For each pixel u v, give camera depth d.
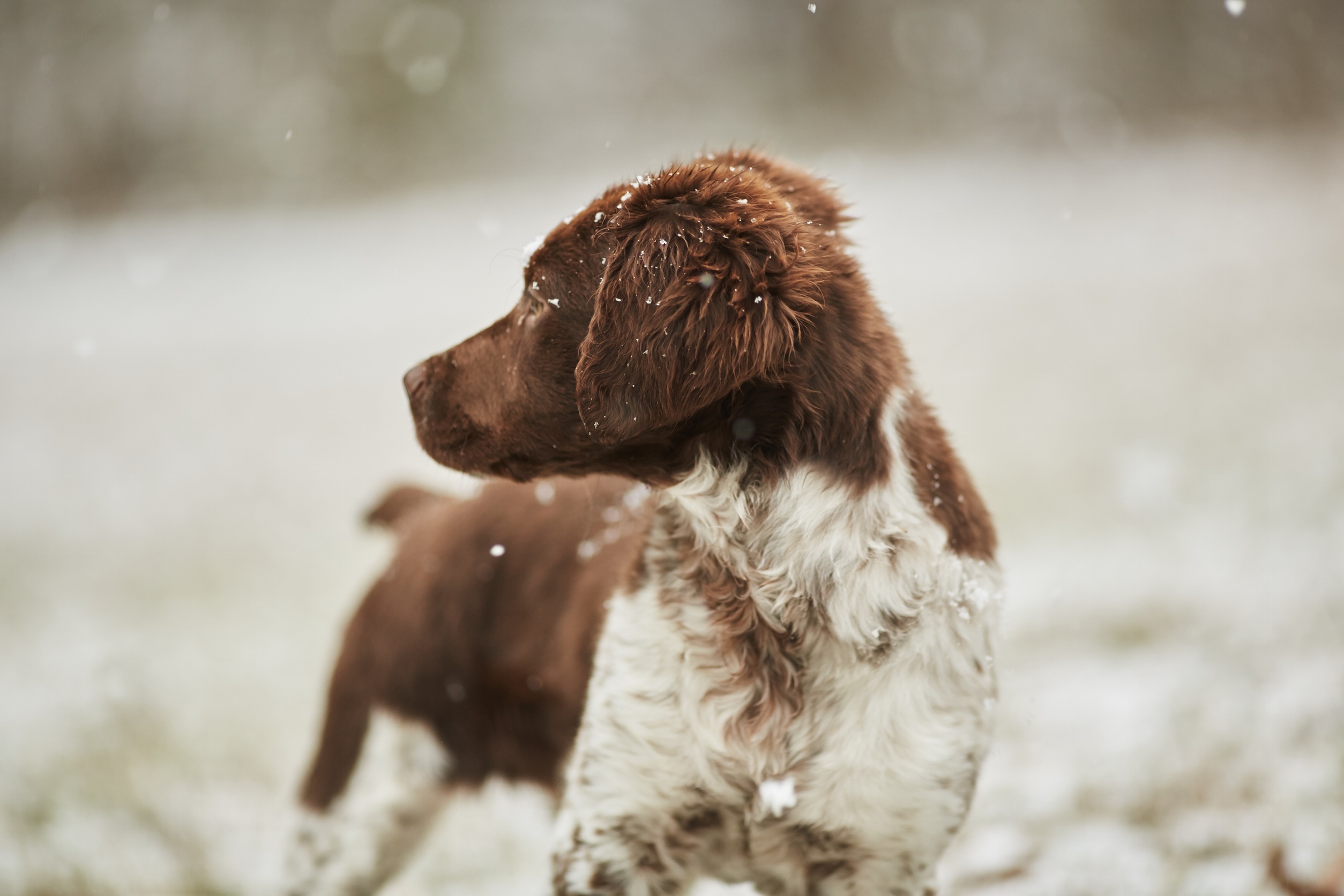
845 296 3.31
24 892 4.71
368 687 4.39
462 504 4.54
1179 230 19.06
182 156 37.59
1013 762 5.29
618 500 4.16
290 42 38.50
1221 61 29.83
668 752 3.37
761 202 3.21
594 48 41.28
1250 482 8.02
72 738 6.11
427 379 3.70
